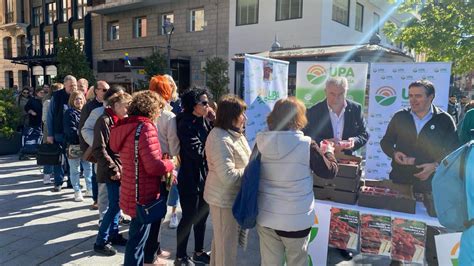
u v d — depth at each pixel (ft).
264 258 8.26
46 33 91.86
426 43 31.14
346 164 10.43
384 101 17.10
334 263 11.89
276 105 8.04
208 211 11.37
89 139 13.60
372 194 9.93
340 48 27.55
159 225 10.69
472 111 8.46
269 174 7.88
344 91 12.39
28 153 28.12
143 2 64.75
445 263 8.81
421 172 9.92
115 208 12.23
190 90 10.91
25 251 12.31
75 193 17.95
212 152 8.93
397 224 9.48
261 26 54.49
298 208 7.70
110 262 11.60
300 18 50.98
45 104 21.03
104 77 76.54
